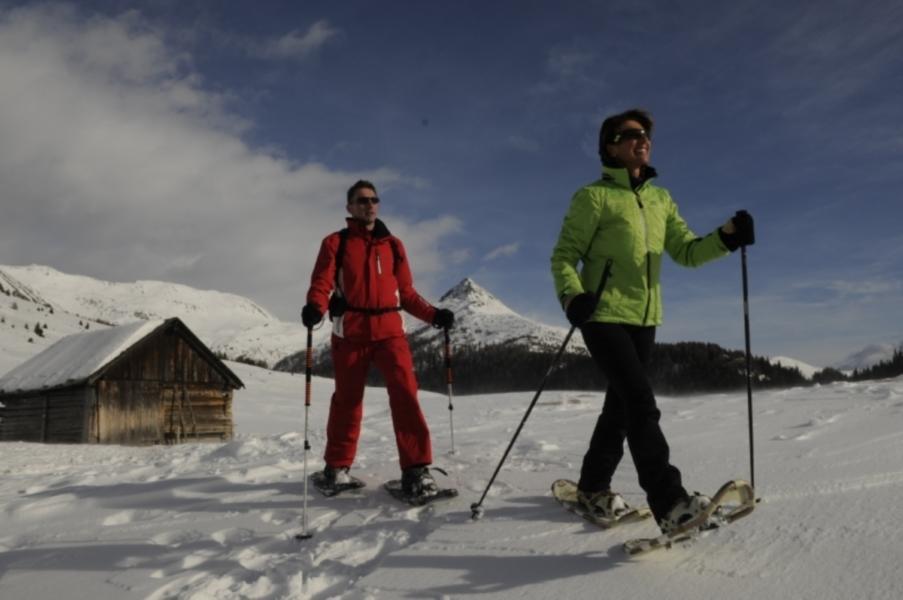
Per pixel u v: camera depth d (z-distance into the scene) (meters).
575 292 2.77
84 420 20.33
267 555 3.06
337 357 4.17
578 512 3.10
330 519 3.63
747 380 2.81
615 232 2.93
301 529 3.41
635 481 3.74
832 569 2.15
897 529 2.39
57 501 4.28
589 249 2.99
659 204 3.11
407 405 3.88
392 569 2.62
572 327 2.83
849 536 2.39
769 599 2.01
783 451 4.06
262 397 38.12
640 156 3.01
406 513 3.60
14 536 3.70
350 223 4.23
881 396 6.61
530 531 2.93
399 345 4.11
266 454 7.40
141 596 2.54
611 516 2.94
